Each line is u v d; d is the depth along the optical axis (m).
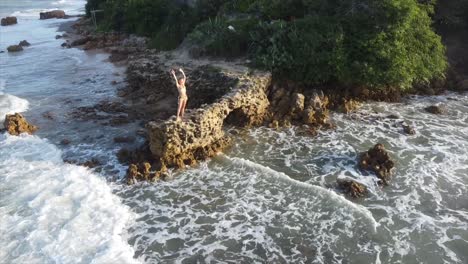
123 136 27.55
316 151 24.64
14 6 109.75
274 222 19.06
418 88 33.12
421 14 31.98
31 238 17.94
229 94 26.58
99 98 34.53
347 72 29.55
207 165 23.59
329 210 19.61
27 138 27.59
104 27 62.28
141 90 34.94
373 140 25.69
